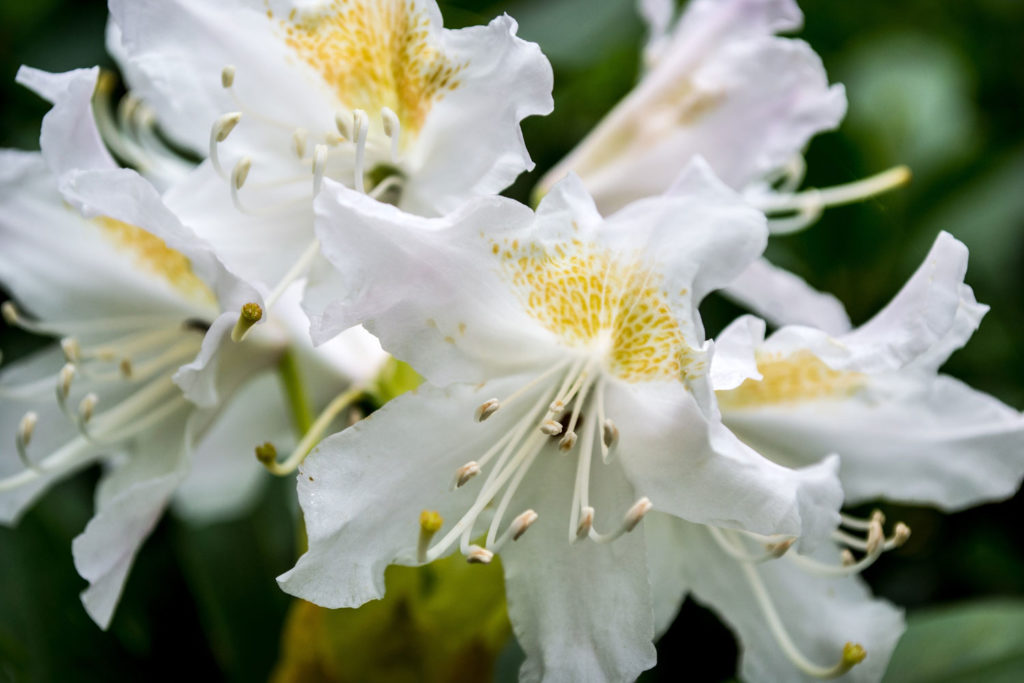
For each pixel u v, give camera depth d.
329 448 0.26
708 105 0.30
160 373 0.30
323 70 0.28
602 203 0.31
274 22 0.27
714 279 0.25
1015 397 0.36
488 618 0.29
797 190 0.37
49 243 0.30
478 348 0.27
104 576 0.28
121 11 0.27
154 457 0.30
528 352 0.27
